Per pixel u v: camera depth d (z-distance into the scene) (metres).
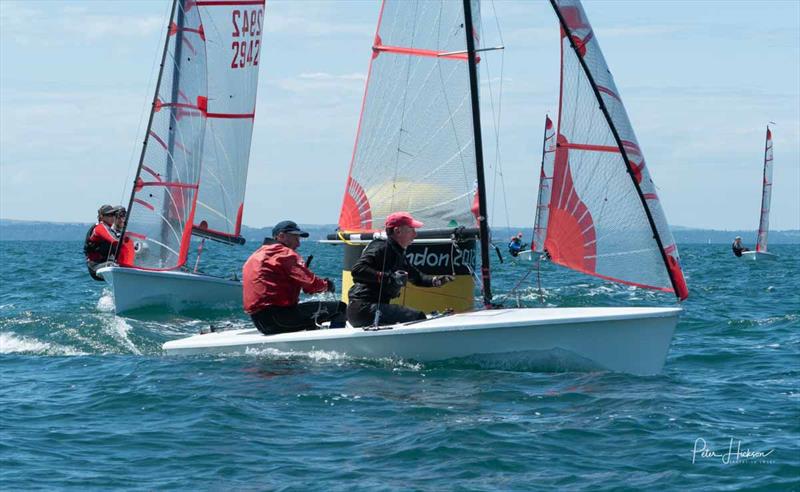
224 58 37.91
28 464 13.02
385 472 12.59
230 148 38.16
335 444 13.84
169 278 29.66
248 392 16.88
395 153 21.27
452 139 20.84
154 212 32.66
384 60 21.22
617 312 18.20
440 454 13.30
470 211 20.81
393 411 15.56
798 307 35.12
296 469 12.73
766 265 85.31
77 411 15.97
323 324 20.88
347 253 22.03
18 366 20.27
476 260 21.52
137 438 14.26
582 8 18.89
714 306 35.62
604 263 19.00
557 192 19.22
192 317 28.69
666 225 18.66
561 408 15.71
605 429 14.53
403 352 18.73
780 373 19.88
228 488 12.01
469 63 20.42
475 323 18.14
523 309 19.67
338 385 17.25
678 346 24.08
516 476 12.42
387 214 21.41
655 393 16.78
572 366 18.17
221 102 38.03
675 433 14.37
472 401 16.14
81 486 12.12
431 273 20.88
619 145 18.53
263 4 38.34
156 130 32.97
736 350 23.28
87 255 33.06
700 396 17.02
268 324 20.31
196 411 15.69
